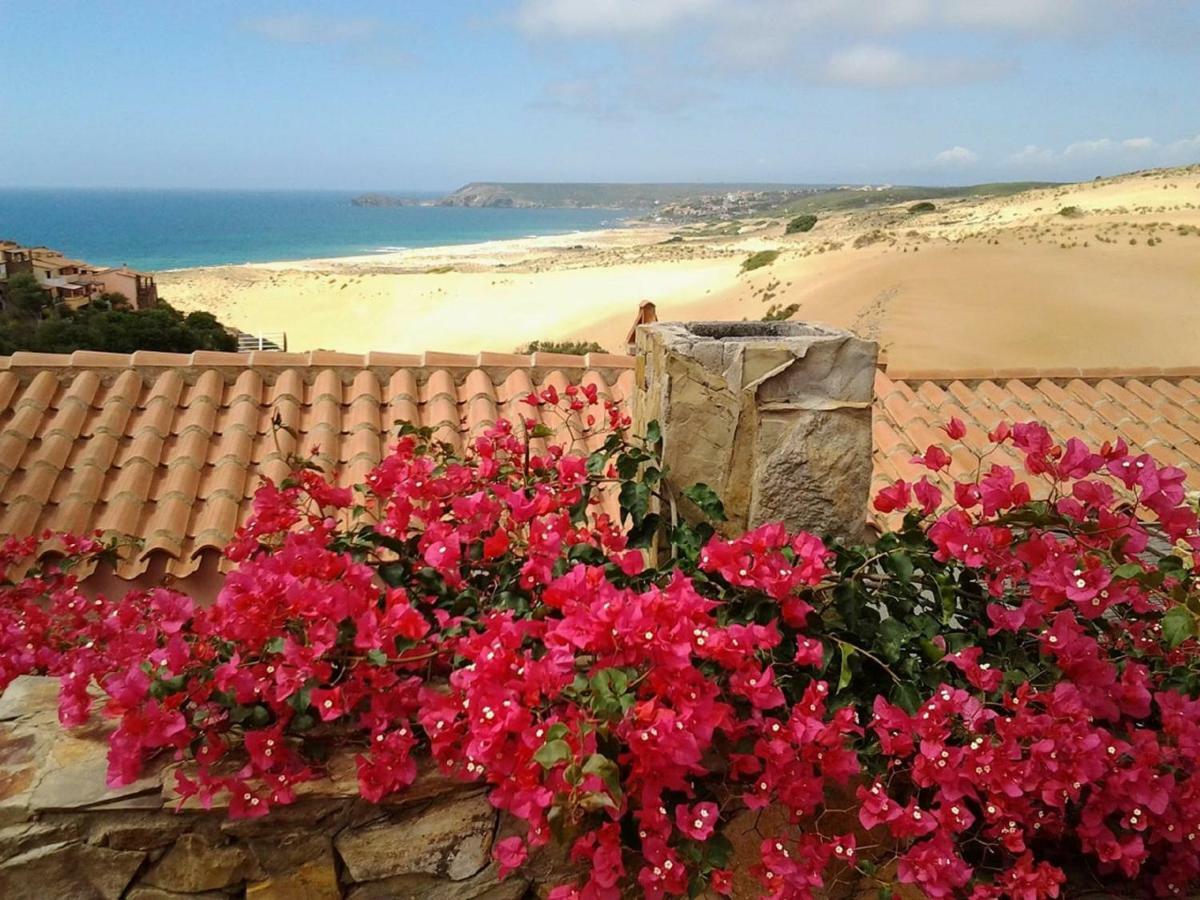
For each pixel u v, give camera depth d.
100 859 1.89
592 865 1.91
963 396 5.74
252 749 1.82
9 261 40.44
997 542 2.13
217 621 1.95
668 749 1.62
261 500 2.51
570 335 46.69
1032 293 38.50
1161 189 90.12
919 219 95.00
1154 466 2.17
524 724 1.65
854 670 2.05
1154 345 32.47
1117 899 2.14
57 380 4.93
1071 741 1.85
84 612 2.90
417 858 1.96
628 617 1.73
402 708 1.96
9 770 1.94
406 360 5.50
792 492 2.62
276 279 72.81
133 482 4.32
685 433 2.59
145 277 46.19
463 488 2.55
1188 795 1.97
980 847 2.13
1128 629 2.30
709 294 52.25
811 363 2.58
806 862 1.88
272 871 1.93
